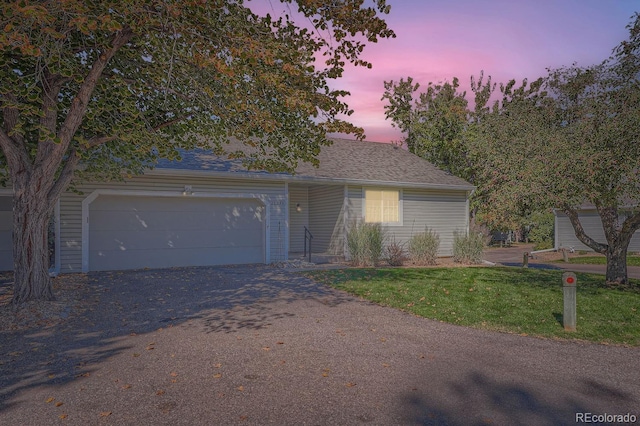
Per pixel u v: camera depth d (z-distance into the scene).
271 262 14.77
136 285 10.19
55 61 6.35
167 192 13.20
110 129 8.26
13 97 7.15
